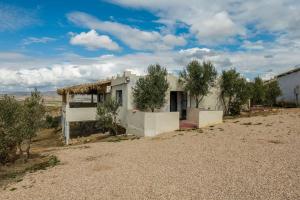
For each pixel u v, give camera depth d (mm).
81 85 28875
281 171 10555
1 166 15055
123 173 11820
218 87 28531
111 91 27766
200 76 26266
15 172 13750
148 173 11539
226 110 29031
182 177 10711
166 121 21375
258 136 17406
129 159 14180
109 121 24031
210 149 15008
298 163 11391
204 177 10516
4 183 11977
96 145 19266
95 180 11164
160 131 21094
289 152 13203
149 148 16500
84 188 10328
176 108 27156
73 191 10102
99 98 31469
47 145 24797
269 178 9906
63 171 12984
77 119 25328
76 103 31547
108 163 13719
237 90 28359
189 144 16656
